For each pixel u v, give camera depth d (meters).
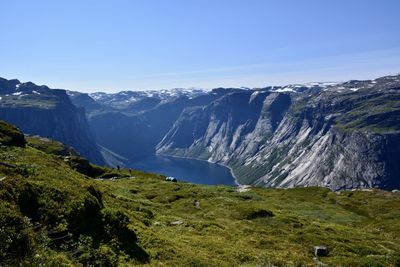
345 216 80.12
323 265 39.97
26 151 43.25
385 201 104.75
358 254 46.44
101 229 28.91
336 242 49.41
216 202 75.00
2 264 18.88
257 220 60.34
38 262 20.42
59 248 23.92
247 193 98.50
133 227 33.31
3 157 34.75
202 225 48.94
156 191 84.12
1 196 24.14
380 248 50.69
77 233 26.64
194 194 82.56
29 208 25.92
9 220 21.73
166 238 35.59
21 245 20.77
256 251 40.25
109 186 74.94
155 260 28.98
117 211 31.94
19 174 29.81
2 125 55.38
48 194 28.14
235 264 34.03
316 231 55.34
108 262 25.25
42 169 33.91
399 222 74.38
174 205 69.06
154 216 49.06
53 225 25.73
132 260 27.20
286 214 69.94
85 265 23.64
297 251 44.25
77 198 29.25
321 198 103.75
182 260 30.45
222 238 44.28
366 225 72.25
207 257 33.72
